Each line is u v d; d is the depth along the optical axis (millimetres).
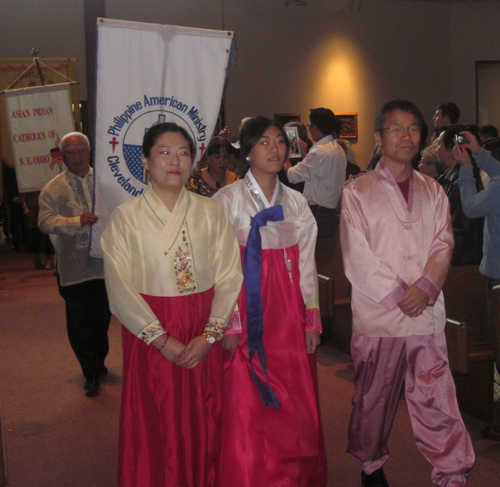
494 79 10680
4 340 4984
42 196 3604
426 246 2303
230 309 2078
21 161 4359
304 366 2291
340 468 2695
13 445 2998
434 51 10367
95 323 3803
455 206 3557
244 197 2311
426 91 10391
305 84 9789
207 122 2848
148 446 2021
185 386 2072
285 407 2244
